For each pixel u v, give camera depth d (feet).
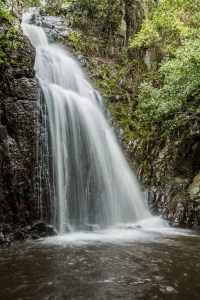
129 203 32.09
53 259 16.30
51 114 26.58
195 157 38.55
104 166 31.32
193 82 32.24
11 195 21.75
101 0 49.55
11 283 12.91
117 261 16.14
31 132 23.52
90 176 28.89
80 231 25.35
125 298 11.37
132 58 50.44
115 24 51.90
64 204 25.11
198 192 33.47
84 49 47.16
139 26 52.70
